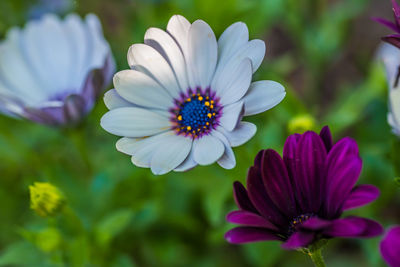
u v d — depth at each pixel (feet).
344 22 1.74
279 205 0.94
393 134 1.18
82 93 1.27
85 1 1.85
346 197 0.91
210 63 1.03
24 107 1.27
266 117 1.45
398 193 1.61
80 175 1.58
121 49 1.73
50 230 1.24
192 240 1.50
